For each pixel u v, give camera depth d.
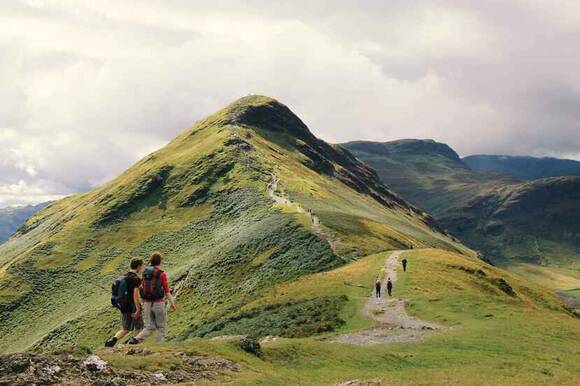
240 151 183.88
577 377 25.50
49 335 101.88
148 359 18.94
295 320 48.97
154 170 183.12
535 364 27.88
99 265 139.75
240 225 125.50
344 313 48.34
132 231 154.00
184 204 159.88
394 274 66.06
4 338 116.06
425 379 22.89
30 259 146.38
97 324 100.56
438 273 68.00
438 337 35.53
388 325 41.94
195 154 188.62
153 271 18.69
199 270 100.94
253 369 21.84
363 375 24.09
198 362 20.34
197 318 81.44
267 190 149.88
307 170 197.25
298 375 22.94
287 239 97.81
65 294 129.12
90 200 197.12
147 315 18.70
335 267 80.12
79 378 15.83
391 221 177.50
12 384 14.47
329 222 105.19
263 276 86.44
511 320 42.00
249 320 56.62
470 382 21.97
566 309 90.69
